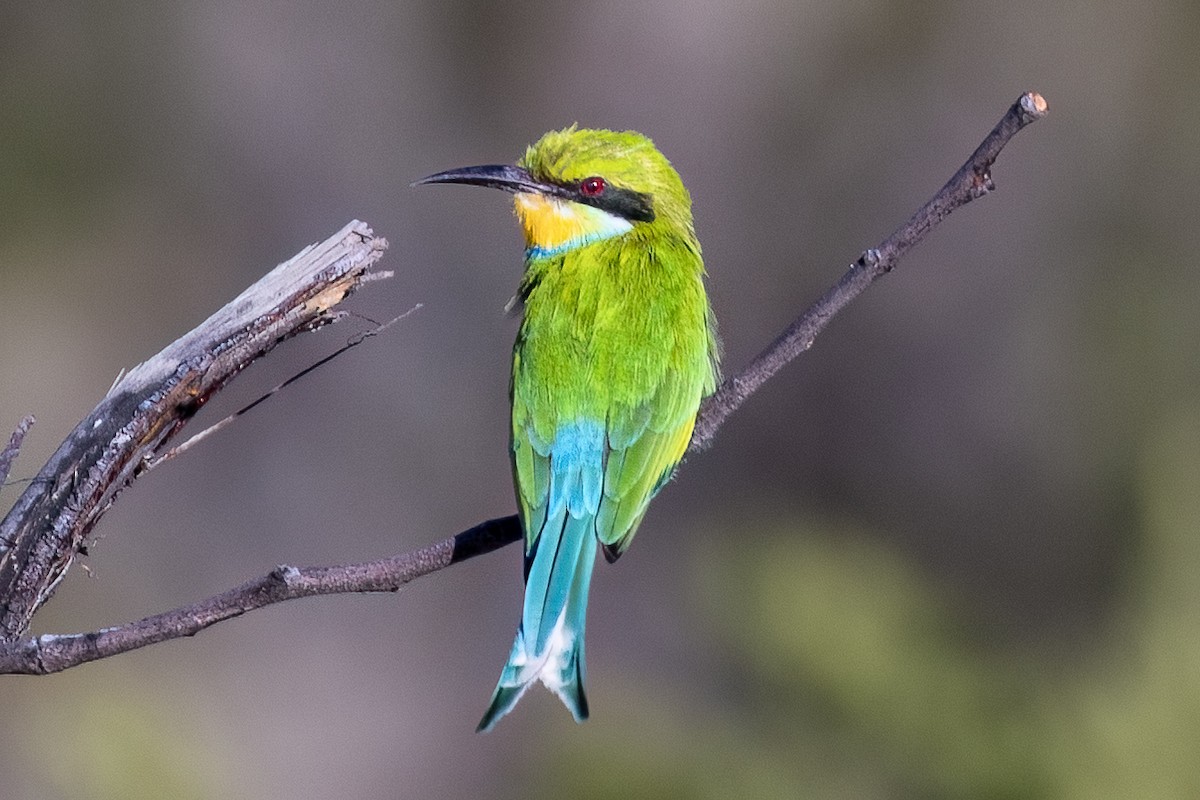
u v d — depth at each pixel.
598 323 6.66
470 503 16.00
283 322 5.32
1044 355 16.05
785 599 10.40
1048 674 10.08
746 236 17.33
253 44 17.48
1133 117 17.31
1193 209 17.00
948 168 17.28
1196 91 17.25
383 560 5.24
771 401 15.80
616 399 6.53
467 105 17.91
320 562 15.59
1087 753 9.55
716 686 10.43
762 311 17.06
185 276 16.83
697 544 12.62
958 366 16.05
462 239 16.89
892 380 15.99
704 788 9.80
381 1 17.80
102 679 12.16
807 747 9.96
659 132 17.80
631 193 7.23
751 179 17.55
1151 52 17.34
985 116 17.39
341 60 17.66
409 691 15.20
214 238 17.03
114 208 16.77
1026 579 14.50
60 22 16.95
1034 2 17.55
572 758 9.95
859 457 15.79
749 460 15.65
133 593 14.89
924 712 9.89
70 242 16.48
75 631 14.05
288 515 15.62
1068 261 16.66
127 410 5.12
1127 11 17.38
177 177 17.06
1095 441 15.38
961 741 9.74
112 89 17.02
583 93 17.94
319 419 15.90
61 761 11.66
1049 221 16.86
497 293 16.52
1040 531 14.93
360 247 5.41
